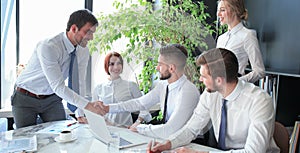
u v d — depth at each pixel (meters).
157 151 1.36
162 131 1.52
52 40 1.81
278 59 2.25
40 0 2.78
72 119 2.03
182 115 1.48
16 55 2.80
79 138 1.57
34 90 2.04
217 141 1.46
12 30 2.76
